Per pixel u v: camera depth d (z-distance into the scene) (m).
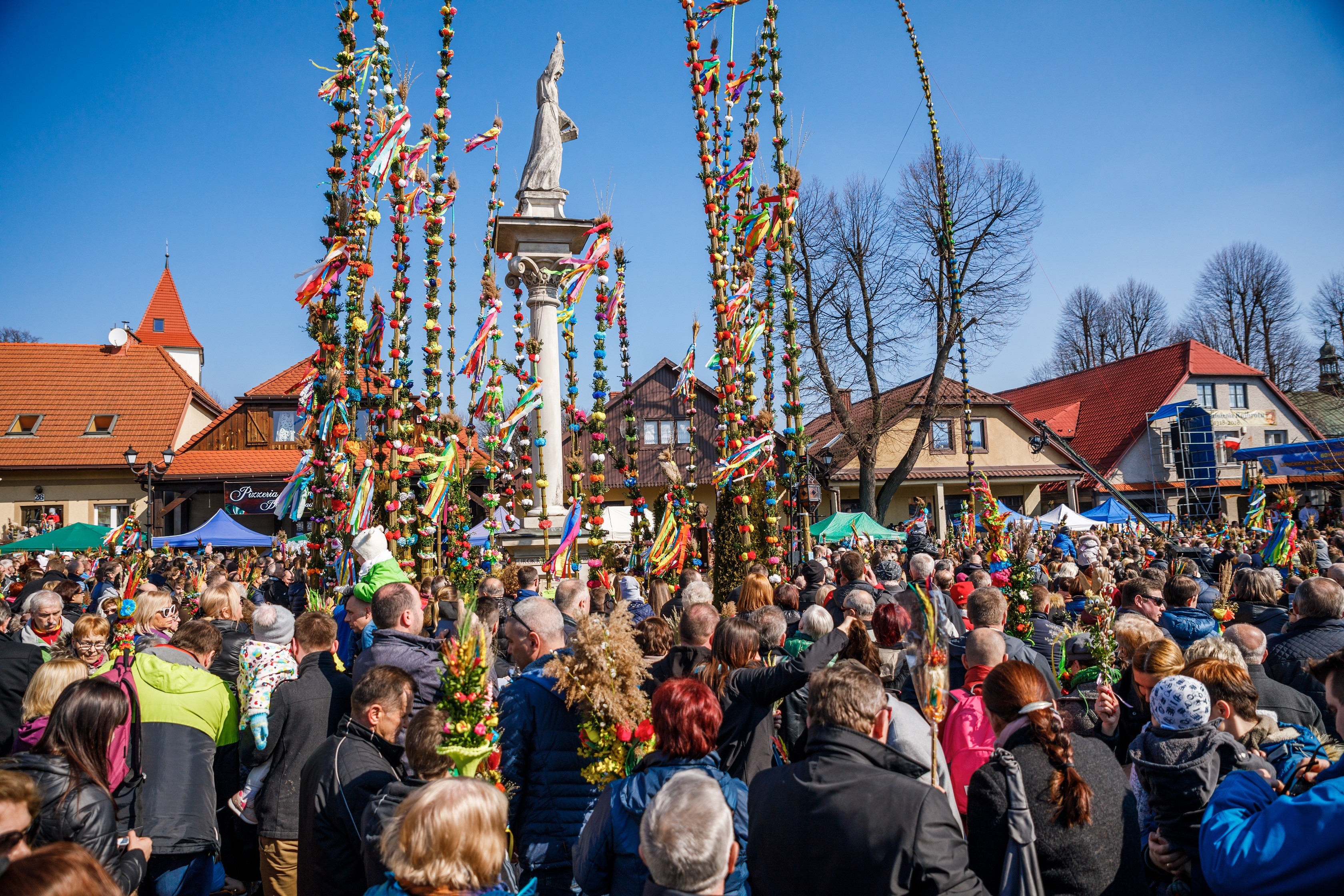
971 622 5.11
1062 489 38.28
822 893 2.70
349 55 8.95
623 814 3.03
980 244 29.08
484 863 2.42
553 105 13.83
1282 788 2.87
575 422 10.95
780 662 4.88
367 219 9.05
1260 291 50.16
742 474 10.66
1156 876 3.30
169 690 4.46
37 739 4.01
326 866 3.37
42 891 1.96
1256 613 6.48
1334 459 30.91
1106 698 4.21
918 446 29.34
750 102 11.57
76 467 31.41
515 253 13.84
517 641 4.31
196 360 52.91
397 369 9.62
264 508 30.83
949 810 2.75
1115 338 55.25
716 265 11.02
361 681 3.66
